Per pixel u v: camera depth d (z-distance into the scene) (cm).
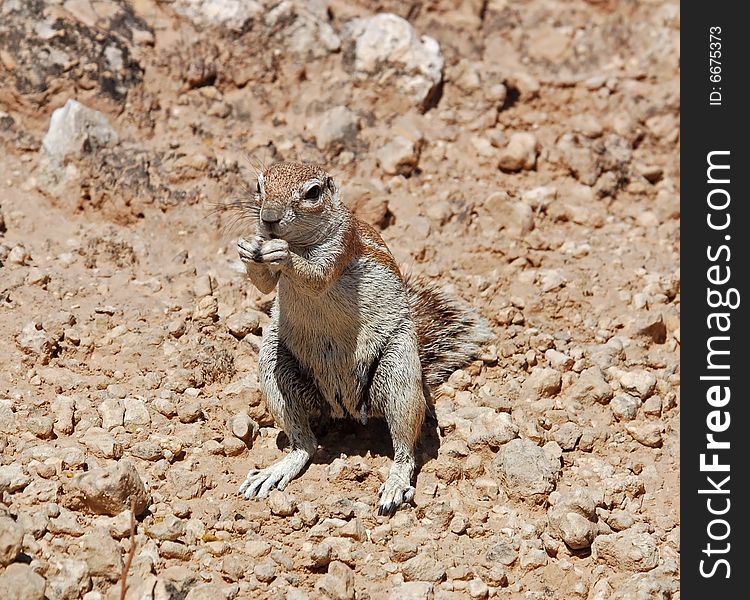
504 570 1207
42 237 1667
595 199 1898
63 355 1452
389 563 1205
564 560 1240
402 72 1961
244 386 1405
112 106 1830
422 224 1767
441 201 1816
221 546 1184
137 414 1349
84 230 1695
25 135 1797
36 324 1458
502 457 1323
